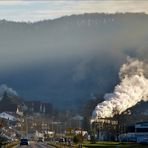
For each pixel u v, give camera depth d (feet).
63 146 620.08
